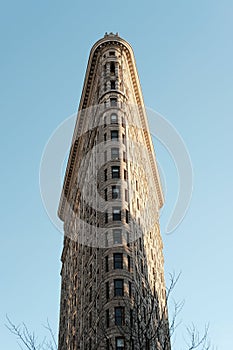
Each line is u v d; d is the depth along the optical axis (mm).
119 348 60500
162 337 62062
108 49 113438
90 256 82125
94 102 108812
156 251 96250
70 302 94750
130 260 72875
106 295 68188
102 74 108312
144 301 69438
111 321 63625
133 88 115688
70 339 86562
